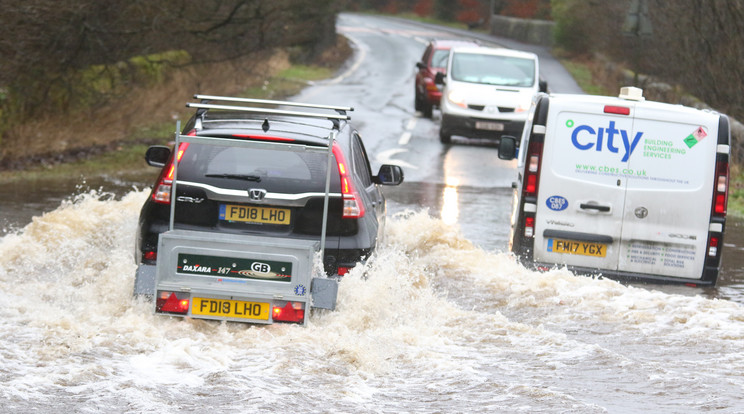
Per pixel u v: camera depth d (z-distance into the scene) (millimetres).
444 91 77312
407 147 72875
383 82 125562
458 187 56531
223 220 24594
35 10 59438
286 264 21922
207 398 17172
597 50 148250
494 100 75188
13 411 15859
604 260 30594
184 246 21953
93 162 60750
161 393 17266
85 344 19875
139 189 51531
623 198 30375
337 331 22094
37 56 61750
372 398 17844
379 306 23656
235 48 82875
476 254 32562
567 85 125312
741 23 75750
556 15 166000
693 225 30328
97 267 28438
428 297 25859
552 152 30516
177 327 21688
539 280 28375
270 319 21969
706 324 24484
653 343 22938
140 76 72688
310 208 24516
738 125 70625
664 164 30266
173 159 24906
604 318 25156
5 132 59906
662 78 87625
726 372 20531
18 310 22547
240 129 24969
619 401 18219
